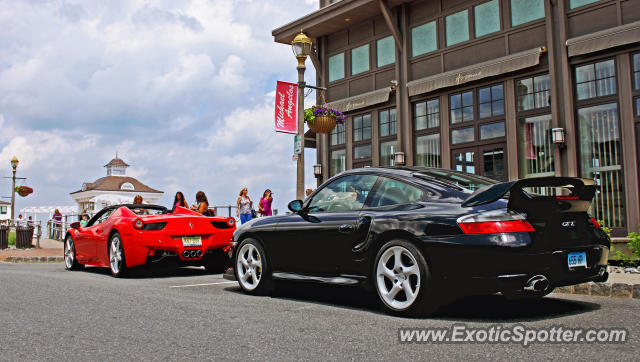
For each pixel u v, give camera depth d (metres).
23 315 4.27
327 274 4.85
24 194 26.19
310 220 5.09
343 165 15.66
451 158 12.79
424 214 4.11
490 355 2.96
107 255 8.03
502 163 11.78
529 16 11.53
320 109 11.02
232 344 3.25
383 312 4.38
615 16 10.14
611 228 9.90
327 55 16.23
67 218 21.88
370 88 14.84
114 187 48.94
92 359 2.93
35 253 14.66
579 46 10.39
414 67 13.76
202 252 7.75
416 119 13.68
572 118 10.47
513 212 3.79
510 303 4.75
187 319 4.07
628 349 3.05
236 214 14.65
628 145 9.81
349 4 14.29
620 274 6.88
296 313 4.32
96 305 4.76
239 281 5.74
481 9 12.42
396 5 14.04
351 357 2.93
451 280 3.86
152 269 9.23
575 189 4.02
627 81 9.90
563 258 3.79
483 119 12.16
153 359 2.92
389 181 4.66
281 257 5.31
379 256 4.30
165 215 7.82
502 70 11.59
